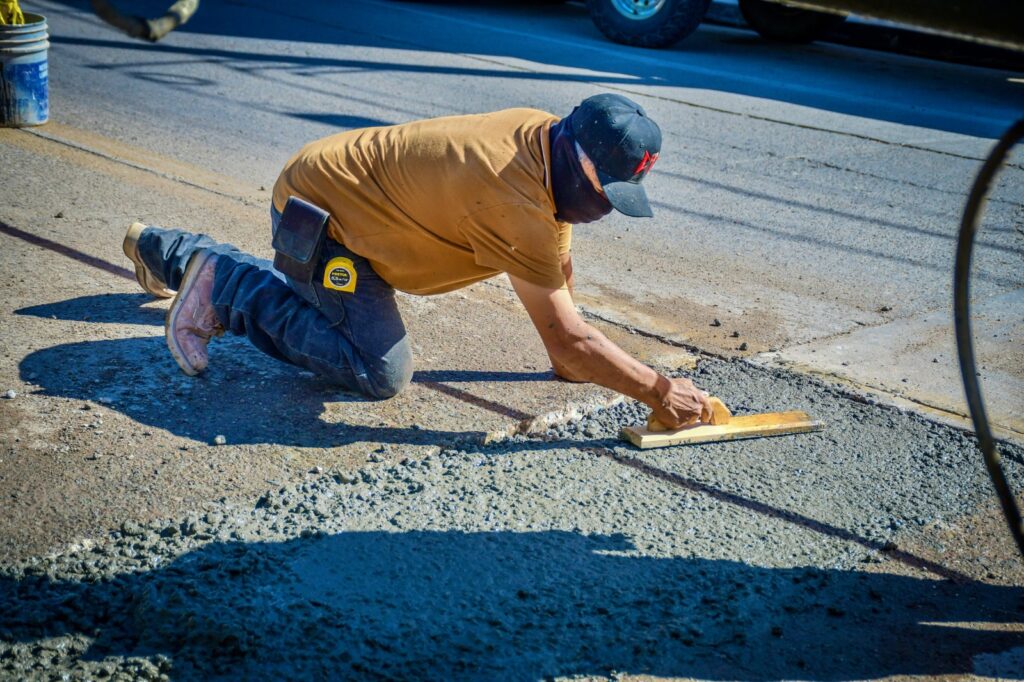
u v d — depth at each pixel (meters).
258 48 9.35
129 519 2.66
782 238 5.46
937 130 7.74
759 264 5.09
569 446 3.22
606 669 2.27
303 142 6.65
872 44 11.17
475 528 2.73
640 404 3.52
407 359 3.31
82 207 5.08
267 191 5.63
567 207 2.79
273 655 2.24
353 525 2.70
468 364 3.70
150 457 2.96
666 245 5.31
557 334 2.87
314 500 2.80
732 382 3.74
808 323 4.37
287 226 3.06
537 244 2.75
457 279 3.07
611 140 2.64
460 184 2.79
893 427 3.46
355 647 2.28
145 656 2.23
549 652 2.30
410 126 3.03
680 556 2.67
